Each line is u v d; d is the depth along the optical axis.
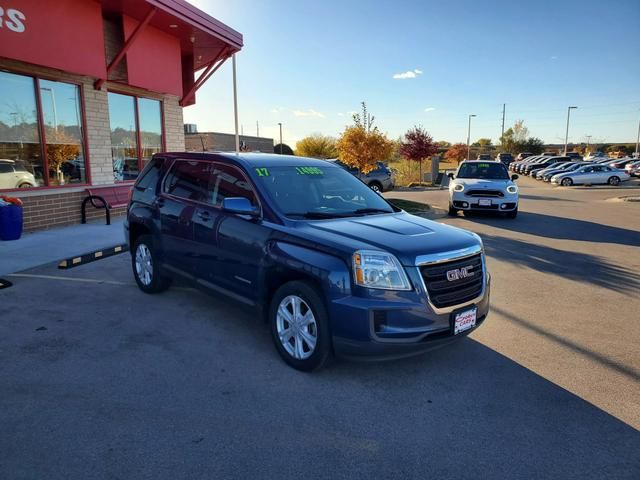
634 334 4.91
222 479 2.67
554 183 32.03
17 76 9.63
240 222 4.50
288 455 2.89
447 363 4.19
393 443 3.03
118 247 8.28
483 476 2.72
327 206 4.68
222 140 37.84
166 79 12.75
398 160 42.16
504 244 9.84
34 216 9.96
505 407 3.47
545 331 4.97
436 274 3.71
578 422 3.28
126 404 3.43
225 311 5.45
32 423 3.17
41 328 4.86
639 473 2.75
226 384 3.75
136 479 2.65
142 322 5.07
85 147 11.27
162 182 5.80
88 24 9.99
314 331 3.84
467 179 14.42
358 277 3.56
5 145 9.47
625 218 14.20
